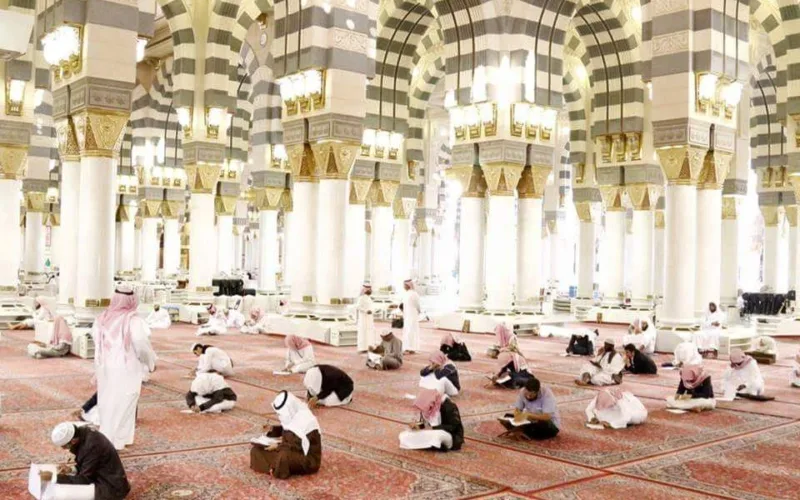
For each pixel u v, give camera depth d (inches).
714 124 501.0
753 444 256.5
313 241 532.4
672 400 316.2
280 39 523.5
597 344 517.7
